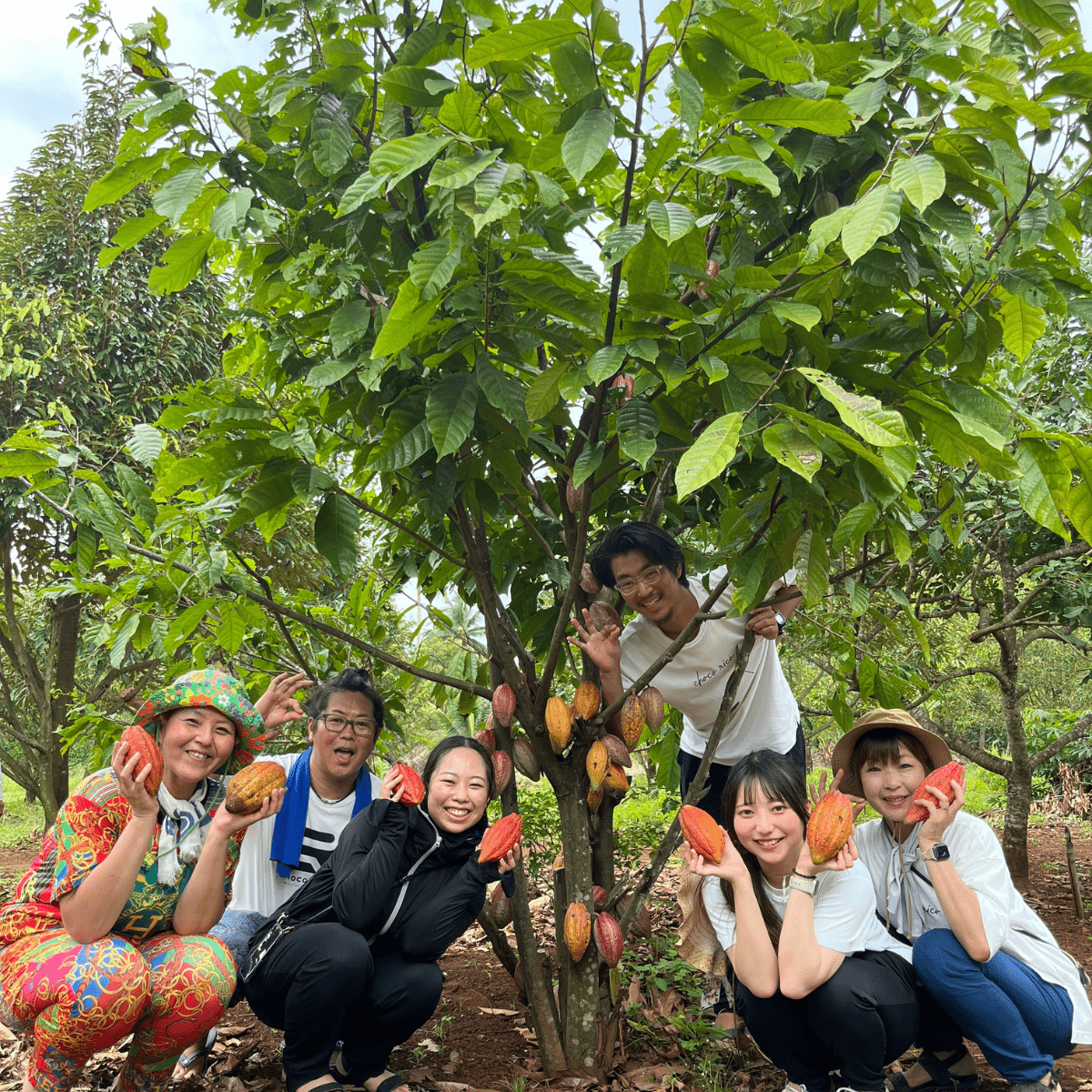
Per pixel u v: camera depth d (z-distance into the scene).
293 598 3.51
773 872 2.38
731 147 1.86
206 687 2.25
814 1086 2.33
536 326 2.21
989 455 1.95
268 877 2.70
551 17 1.84
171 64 2.23
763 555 2.13
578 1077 2.53
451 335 2.04
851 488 2.14
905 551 2.18
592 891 2.66
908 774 2.45
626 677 2.93
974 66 2.03
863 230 1.59
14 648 9.01
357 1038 2.40
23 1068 2.68
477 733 2.74
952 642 6.16
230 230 2.02
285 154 2.41
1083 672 10.22
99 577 3.39
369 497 3.24
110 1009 2.02
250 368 2.88
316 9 2.22
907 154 1.83
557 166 2.02
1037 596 5.00
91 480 2.47
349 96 2.22
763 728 2.97
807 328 1.82
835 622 3.81
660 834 4.32
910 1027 2.25
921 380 2.29
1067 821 8.42
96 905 2.04
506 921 2.81
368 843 2.36
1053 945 2.37
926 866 2.26
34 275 8.80
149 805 2.06
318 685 2.76
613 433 2.52
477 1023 3.04
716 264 2.44
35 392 7.75
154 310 9.12
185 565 2.62
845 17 2.38
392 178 1.75
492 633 2.69
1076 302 2.10
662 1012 2.96
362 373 2.08
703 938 2.56
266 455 2.33
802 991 2.16
